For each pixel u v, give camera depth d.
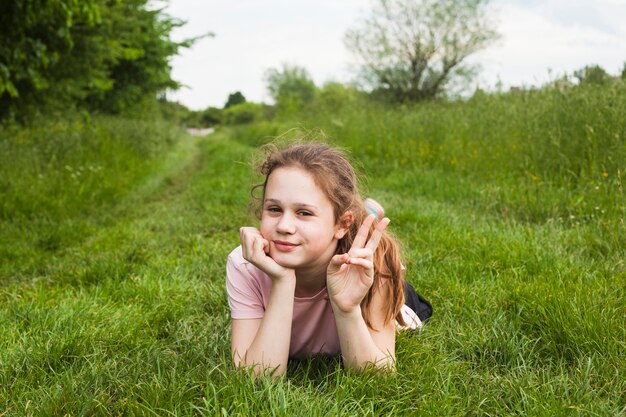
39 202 7.25
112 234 5.95
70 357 2.63
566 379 2.22
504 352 2.54
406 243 4.55
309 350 2.51
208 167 14.64
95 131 12.94
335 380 2.23
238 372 2.15
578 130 6.44
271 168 2.16
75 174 8.86
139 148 15.19
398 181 8.18
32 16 8.50
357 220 2.31
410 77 33.34
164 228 6.36
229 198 8.03
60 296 3.63
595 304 2.84
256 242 2.11
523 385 2.21
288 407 1.98
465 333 2.77
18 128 11.97
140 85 24.50
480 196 6.43
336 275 2.13
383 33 32.56
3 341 2.87
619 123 5.94
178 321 3.10
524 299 3.02
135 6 19.94
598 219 4.71
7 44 8.89
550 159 6.64
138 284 3.81
